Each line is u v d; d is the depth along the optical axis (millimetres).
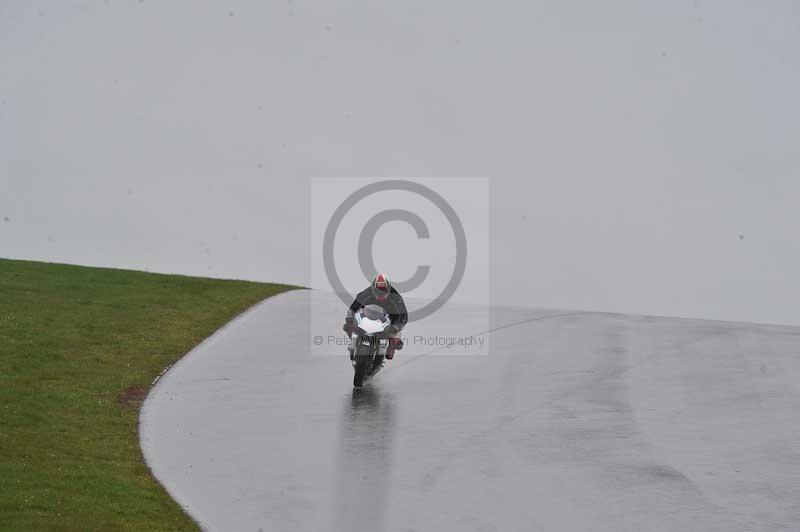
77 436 45781
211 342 72562
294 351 69688
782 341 77000
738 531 34375
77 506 34469
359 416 51406
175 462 43000
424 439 46844
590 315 94562
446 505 37344
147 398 55375
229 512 36375
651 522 35375
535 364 66312
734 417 51250
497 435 47656
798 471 41656
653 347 73438
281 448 45188
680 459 43562
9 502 33594
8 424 45812
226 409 52781
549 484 39969
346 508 37000
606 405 54094
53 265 103750
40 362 60250
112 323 74688
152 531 33031
